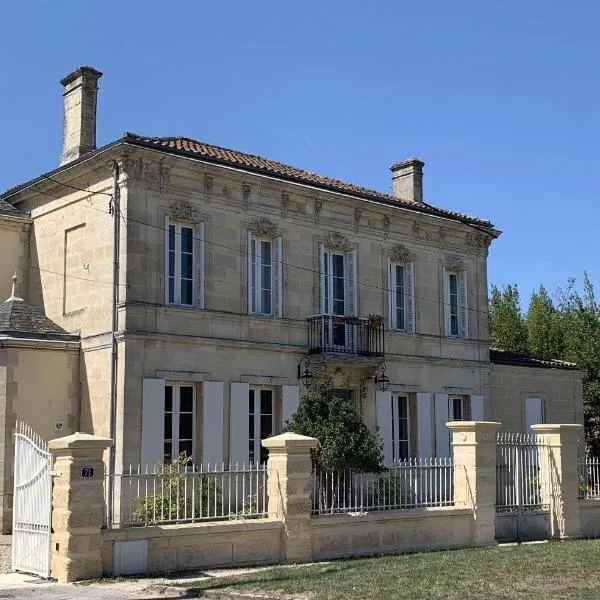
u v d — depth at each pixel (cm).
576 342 3653
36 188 2230
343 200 2361
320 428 1736
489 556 1451
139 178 1964
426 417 2514
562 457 1873
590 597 1096
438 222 2617
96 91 2247
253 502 1756
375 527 1573
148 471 1883
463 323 2694
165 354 1964
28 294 2261
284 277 2225
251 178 2148
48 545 1277
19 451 1391
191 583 1203
